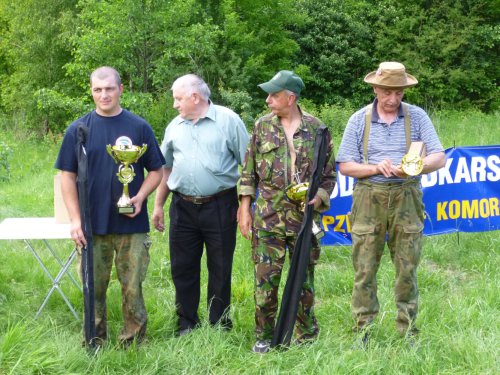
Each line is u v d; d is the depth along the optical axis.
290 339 4.07
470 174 6.35
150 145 4.16
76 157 4.02
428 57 20.05
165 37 14.22
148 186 4.16
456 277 5.73
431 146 4.11
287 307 4.05
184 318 4.66
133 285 4.20
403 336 4.26
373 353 3.94
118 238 4.15
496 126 14.17
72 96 18.58
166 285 5.67
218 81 17.11
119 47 14.30
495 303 4.86
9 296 5.29
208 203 4.43
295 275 4.02
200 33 14.69
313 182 4.00
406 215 4.11
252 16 18.44
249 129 15.98
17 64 19.94
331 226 6.17
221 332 4.40
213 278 4.58
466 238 6.50
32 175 11.98
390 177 4.08
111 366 3.92
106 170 4.05
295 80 4.02
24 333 4.10
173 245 4.57
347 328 4.59
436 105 20.16
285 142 4.07
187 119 4.39
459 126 14.41
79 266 4.27
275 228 4.11
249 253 6.22
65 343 4.13
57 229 4.79
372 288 4.25
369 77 4.14
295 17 19.00
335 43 19.81
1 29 21.39
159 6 14.20
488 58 20.77
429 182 6.27
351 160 4.15
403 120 4.13
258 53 18.36
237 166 4.49
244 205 4.23
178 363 4.00
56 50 18.64
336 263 6.16
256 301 4.22
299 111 4.15
